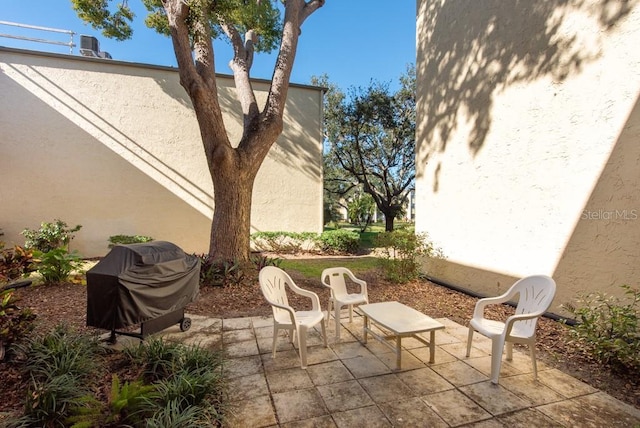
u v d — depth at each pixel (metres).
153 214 8.94
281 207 10.20
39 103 8.03
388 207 13.94
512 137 4.55
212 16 5.72
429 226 6.28
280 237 9.98
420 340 2.95
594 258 3.58
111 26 6.43
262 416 2.12
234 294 4.99
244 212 5.84
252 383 2.51
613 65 3.38
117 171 8.64
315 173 10.57
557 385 2.48
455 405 2.23
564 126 3.87
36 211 7.99
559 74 3.92
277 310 3.17
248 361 2.88
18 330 2.59
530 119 4.29
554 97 3.98
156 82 8.98
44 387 2.07
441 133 5.95
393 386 2.47
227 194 5.70
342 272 3.92
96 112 8.46
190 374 2.36
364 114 12.82
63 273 5.55
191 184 9.27
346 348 3.15
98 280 2.92
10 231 7.79
